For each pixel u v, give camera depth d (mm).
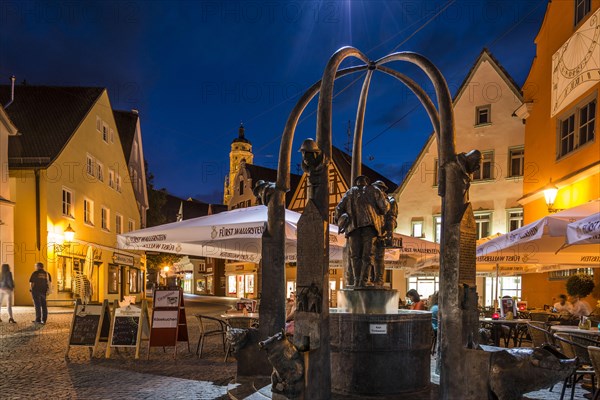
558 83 16484
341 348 5598
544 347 4801
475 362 4727
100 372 7602
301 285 5184
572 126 15828
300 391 4852
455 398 4781
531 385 4602
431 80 5684
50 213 22000
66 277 23281
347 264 6816
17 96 26531
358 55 6488
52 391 6371
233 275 49906
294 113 6836
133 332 9008
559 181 15977
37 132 23984
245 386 6078
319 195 5207
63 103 26500
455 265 4926
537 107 18547
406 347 5609
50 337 11234
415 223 26078
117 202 31875
